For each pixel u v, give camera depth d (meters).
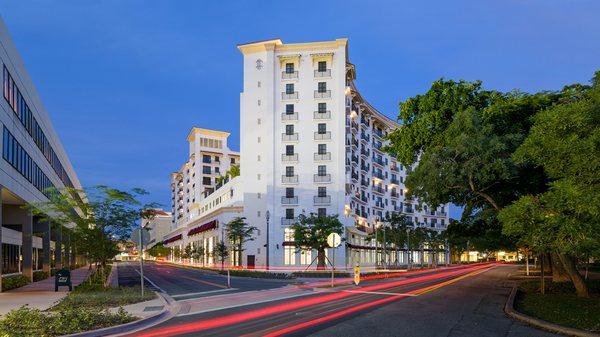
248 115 72.94
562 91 22.95
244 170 72.31
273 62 72.06
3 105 29.92
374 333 12.82
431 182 22.19
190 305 20.22
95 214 27.05
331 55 71.00
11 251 37.09
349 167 71.88
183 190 136.62
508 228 14.68
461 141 20.91
